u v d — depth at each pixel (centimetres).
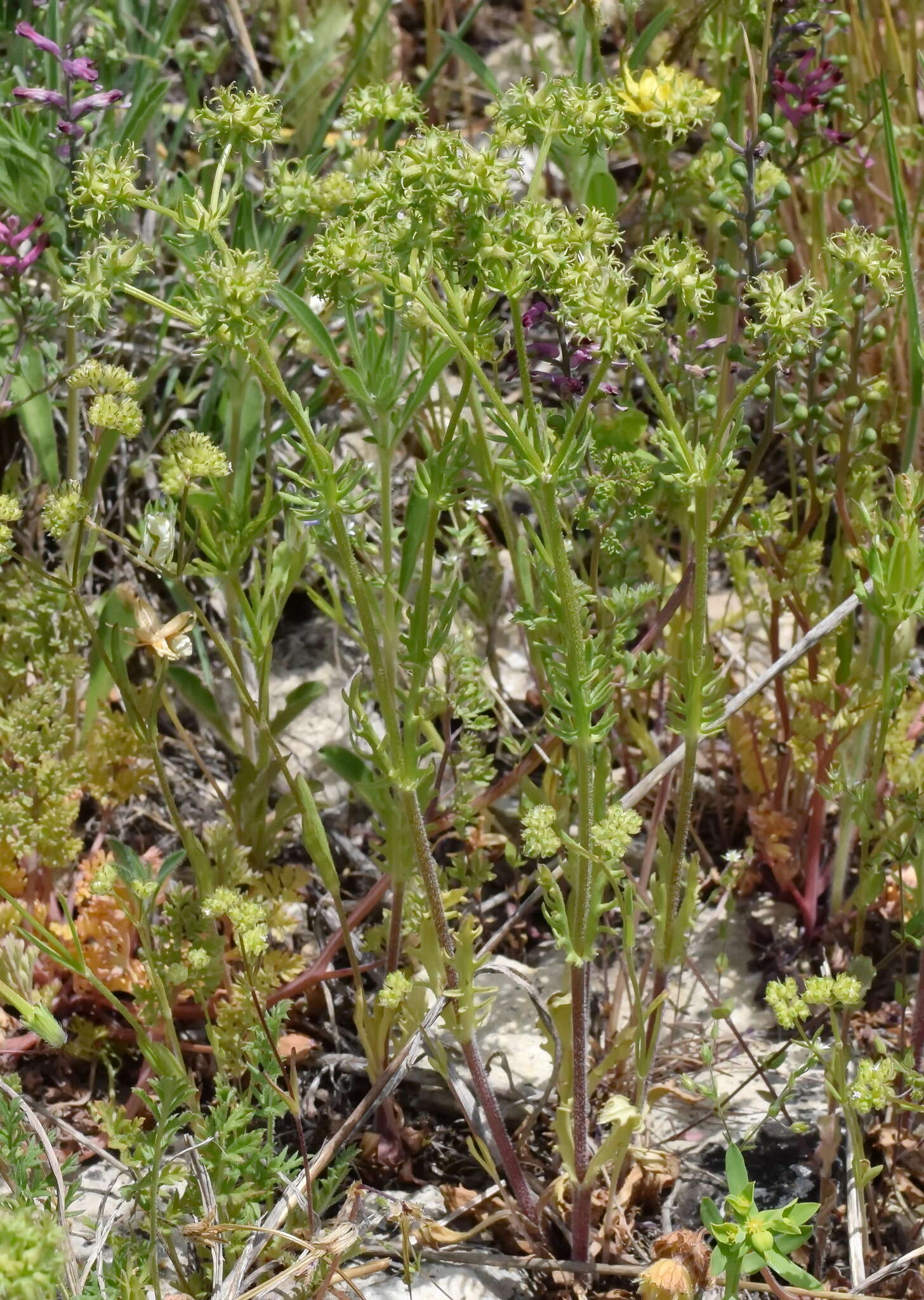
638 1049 47
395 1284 46
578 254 41
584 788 43
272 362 41
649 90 44
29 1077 50
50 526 45
